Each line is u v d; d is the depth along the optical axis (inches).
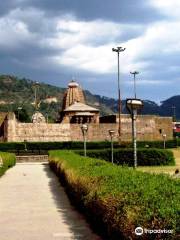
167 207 316.5
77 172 714.8
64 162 1101.1
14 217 614.5
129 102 762.8
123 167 717.3
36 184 1119.0
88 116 4222.4
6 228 534.9
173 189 396.2
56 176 1390.3
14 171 1660.9
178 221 284.5
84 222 568.7
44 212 657.0
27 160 2674.7
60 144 3344.0
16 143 3297.2
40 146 3321.9
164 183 448.1
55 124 3690.9
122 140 3732.8
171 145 3442.4
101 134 3732.8
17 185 1093.1
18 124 3599.9
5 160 1593.3
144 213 327.0
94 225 512.1
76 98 5024.6
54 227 538.9
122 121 3806.6
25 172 1599.4
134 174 563.2
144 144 3316.9
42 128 3649.1
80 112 4269.2
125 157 1947.6
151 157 1905.8
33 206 721.6
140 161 1904.5
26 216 622.2
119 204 383.9
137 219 327.6
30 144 3316.9
